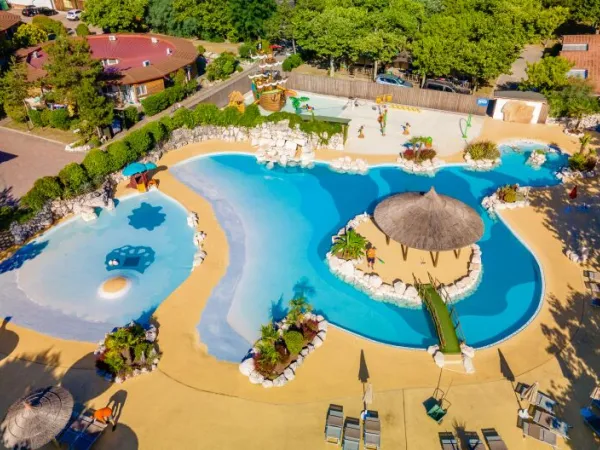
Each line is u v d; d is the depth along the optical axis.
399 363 29.06
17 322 31.95
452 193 45.69
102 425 25.03
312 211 43.34
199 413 26.14
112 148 46.31
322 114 60.94
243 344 30.50
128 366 28.17
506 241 39.41
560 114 57.75
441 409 25.95
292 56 75.19
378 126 57.59
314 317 31.73
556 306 32.91
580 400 26.67
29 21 97.56
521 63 77.00
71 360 29.19
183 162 51.00
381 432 25.11
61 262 37.34
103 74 60.00
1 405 26.33
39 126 55.84
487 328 31.62
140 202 44.62
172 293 34.19
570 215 42.12
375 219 36.66
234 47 84.62
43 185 40.88
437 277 35.34
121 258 37.75
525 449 24.39
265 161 51.16
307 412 26.19
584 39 69.62
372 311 32.97
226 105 64.50
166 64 65.56
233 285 34.97
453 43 60.88
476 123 58.34
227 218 42.38
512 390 27.27
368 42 63.00
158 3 87.12
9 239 39.06
